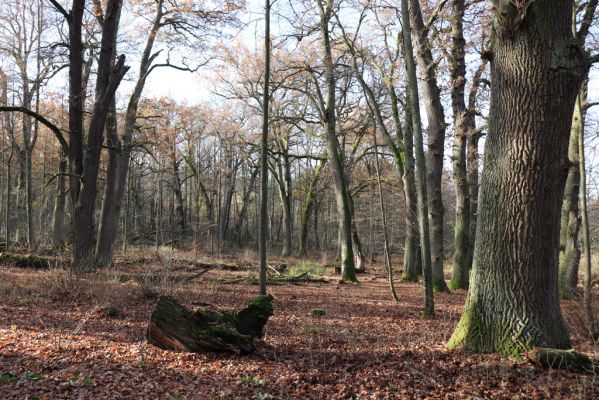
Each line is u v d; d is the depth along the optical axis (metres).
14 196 33.50
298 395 4.87
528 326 5.49
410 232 18.25
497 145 5.74
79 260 12.49
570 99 5.42
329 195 41.25
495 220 5.73
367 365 5.80
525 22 5.39
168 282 10.31
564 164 5.45
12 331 6.79
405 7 8.77
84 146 14.27
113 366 5.36
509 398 4.67
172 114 30.98
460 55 13.17
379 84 20.00
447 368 5.47
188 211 50.22
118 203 16.86
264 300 6.84
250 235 52.88
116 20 15.33
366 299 12.41
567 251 12.37
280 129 29.31
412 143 17.86
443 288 13.98
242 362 5.75
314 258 33.44
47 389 4.55
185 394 4.73
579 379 4.91
